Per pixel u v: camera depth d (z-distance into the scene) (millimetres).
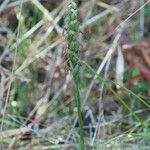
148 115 714
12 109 703
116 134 635
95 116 720
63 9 795
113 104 736
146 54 804
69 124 697
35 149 629
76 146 602
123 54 793
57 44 758
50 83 745
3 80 700
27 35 772
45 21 802
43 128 702
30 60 747
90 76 770
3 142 641
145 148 609
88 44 810
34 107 745
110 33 815
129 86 767
